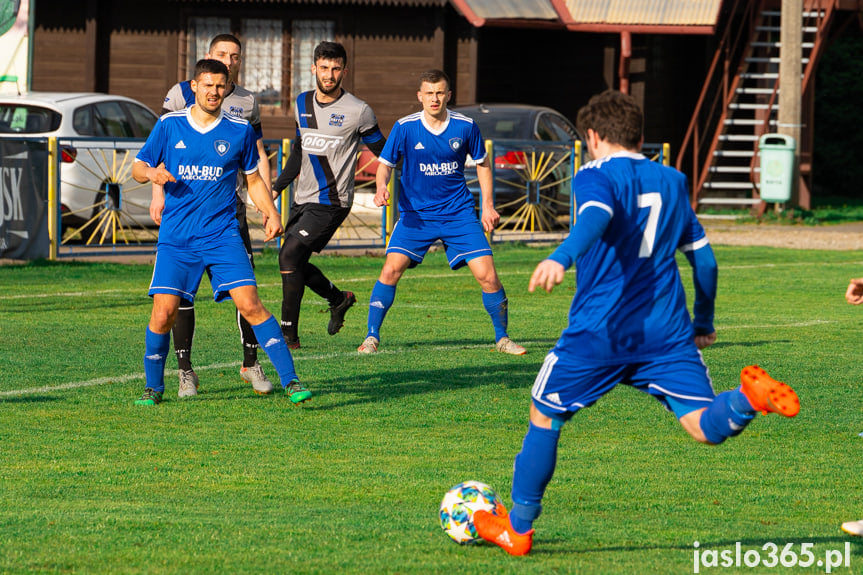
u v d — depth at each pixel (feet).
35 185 174.70
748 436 74.64
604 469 65.77
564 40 304.30
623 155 47.42
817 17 293.64
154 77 281.13
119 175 186.09
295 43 281.13
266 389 86.22
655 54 302.86
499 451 69.87
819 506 57.77
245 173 81.35
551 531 52.29
